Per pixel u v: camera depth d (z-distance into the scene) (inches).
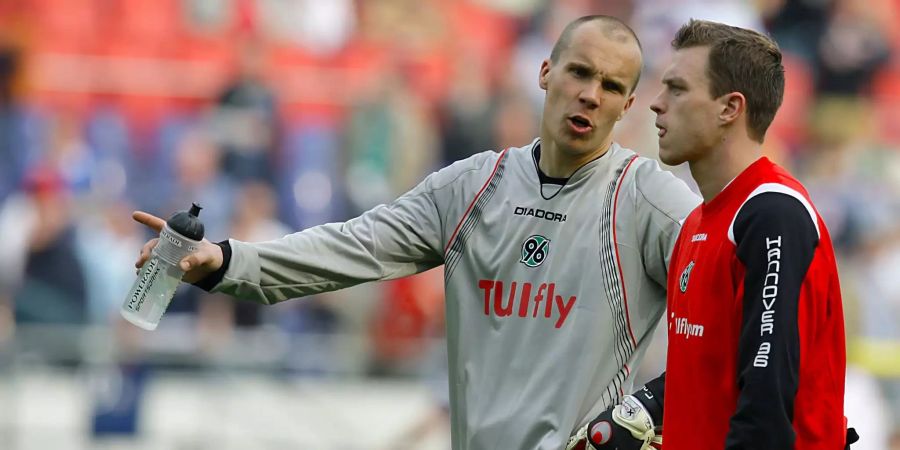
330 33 1849.2
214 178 1595.7
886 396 1266.0
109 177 1626.5
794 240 440.5
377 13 1876.2
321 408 1218.0
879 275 1684.3
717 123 475.5
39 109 1766.7
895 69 1971.0
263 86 1755.7
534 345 564.1
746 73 472.1
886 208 1801.2
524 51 1894.7
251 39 1827.0
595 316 557.6
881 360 1294.3
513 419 559.8
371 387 1241.4
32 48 1807.3
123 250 1430.9
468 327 578.9
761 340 430.6
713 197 480.4
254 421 1207.6
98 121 1756.9
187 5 1838.1
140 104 1792.6
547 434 555.2
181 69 1812.3
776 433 422.9
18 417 1155.9
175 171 1640.0
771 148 1879.9
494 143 1765.5
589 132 557.3
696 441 466.6
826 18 1964.8
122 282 1406.3
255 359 1214.9
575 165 570.6
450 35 1883.6
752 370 429.1
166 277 550.6
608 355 561.3
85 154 1653.5
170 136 1754.4
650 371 1179.3
